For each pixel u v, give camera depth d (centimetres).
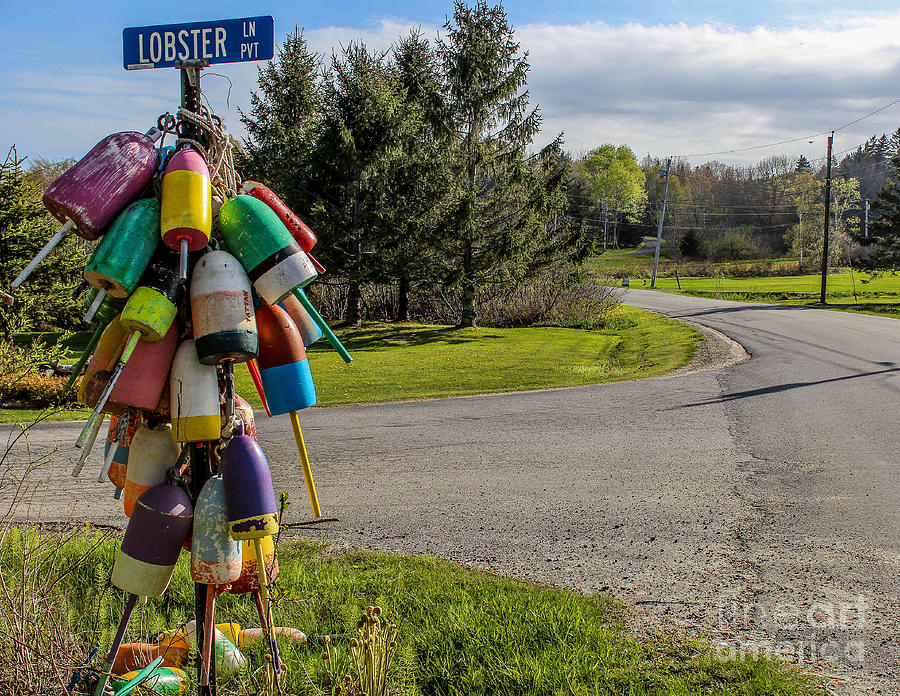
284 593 313
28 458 940
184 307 265
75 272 1678
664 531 629
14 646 275
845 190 10000
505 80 2975
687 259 9931
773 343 2373
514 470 867
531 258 3062
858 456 905
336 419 1263
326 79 3033
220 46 290
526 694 327
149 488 269
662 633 412
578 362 2169
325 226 2881
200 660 281
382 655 286
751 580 513
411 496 754
